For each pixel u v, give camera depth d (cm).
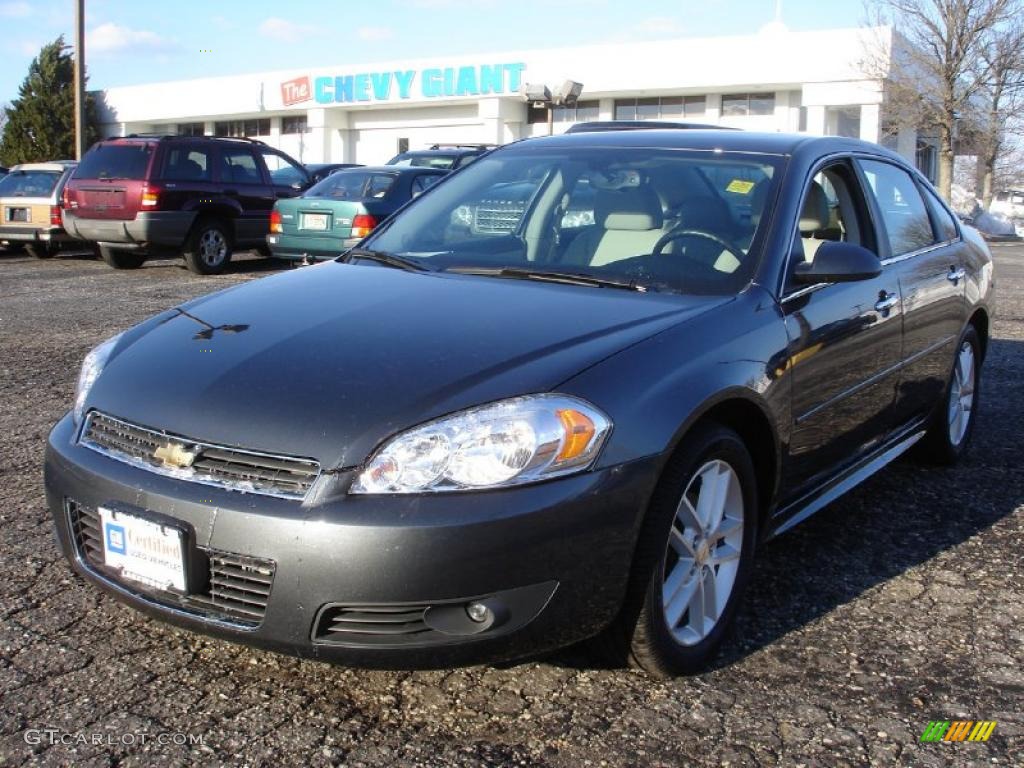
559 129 3422
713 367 289
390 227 418
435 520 239
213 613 257
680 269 340
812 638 321
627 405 264
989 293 532
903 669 303
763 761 255
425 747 257
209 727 263
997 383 720
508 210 394
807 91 2917
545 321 296
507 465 246
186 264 1345
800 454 340
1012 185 3472
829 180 400
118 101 4422
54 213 1465
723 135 411
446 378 263
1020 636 326
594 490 253
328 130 3834
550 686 286
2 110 5209
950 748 262
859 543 405
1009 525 429
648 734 265
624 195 379
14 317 936
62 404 600
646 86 3125
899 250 436
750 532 316
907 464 521
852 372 369
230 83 4003
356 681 287
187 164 1305
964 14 2600
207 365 285
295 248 1251
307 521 241
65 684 281
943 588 362
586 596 256
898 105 2741
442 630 247
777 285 333
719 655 309
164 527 254
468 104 3562
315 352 282
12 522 400
